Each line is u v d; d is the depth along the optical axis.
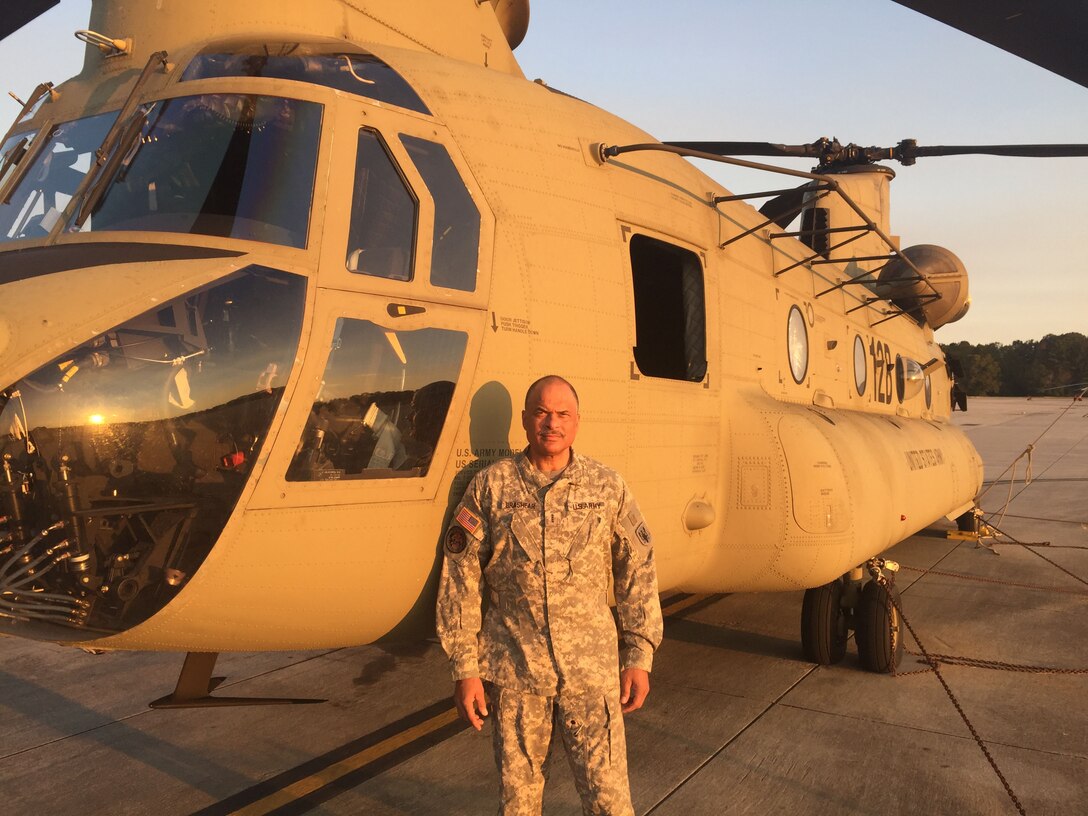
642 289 4.25
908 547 9.98
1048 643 5.74
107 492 2.36
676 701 4.55
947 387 11.59
